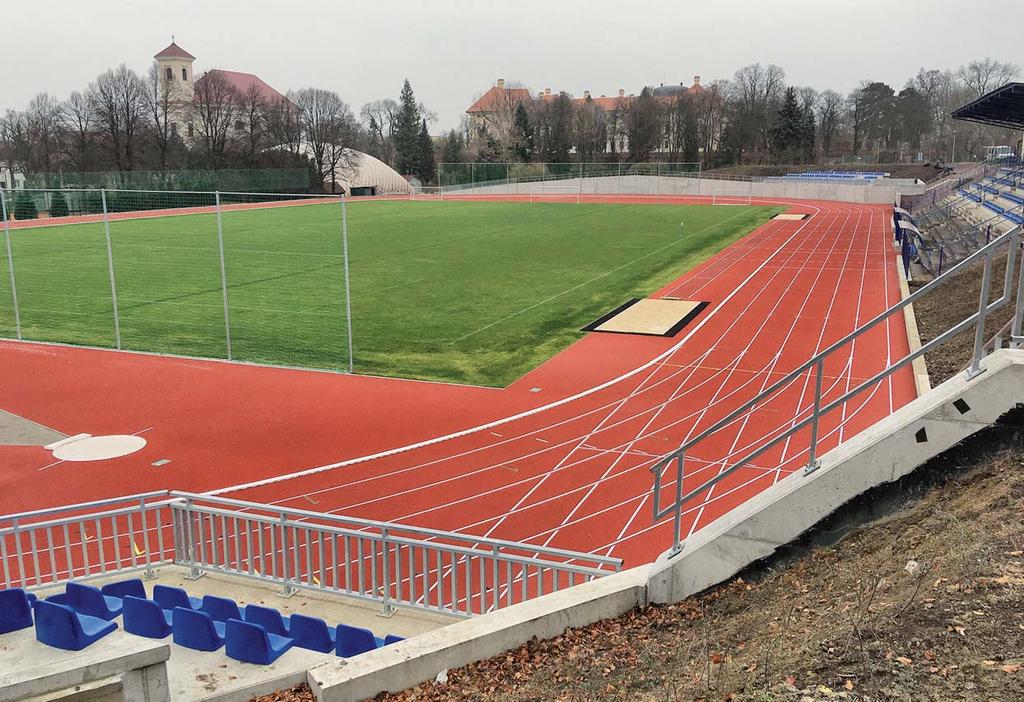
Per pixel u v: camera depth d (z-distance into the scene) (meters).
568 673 6.21
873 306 27.66
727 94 119.06
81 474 14.45
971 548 6.02
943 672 4.86
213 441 15.95
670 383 19.09
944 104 116.94
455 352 22.34
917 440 7.00
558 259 39.03
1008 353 6.97
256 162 84.44
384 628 9.09
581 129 106.50
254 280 33.03
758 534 7.20
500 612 6.92
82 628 7.62
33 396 18.80
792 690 5.01
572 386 19.03
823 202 73.81
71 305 28.28
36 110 83.06
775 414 16.44
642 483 13.44
